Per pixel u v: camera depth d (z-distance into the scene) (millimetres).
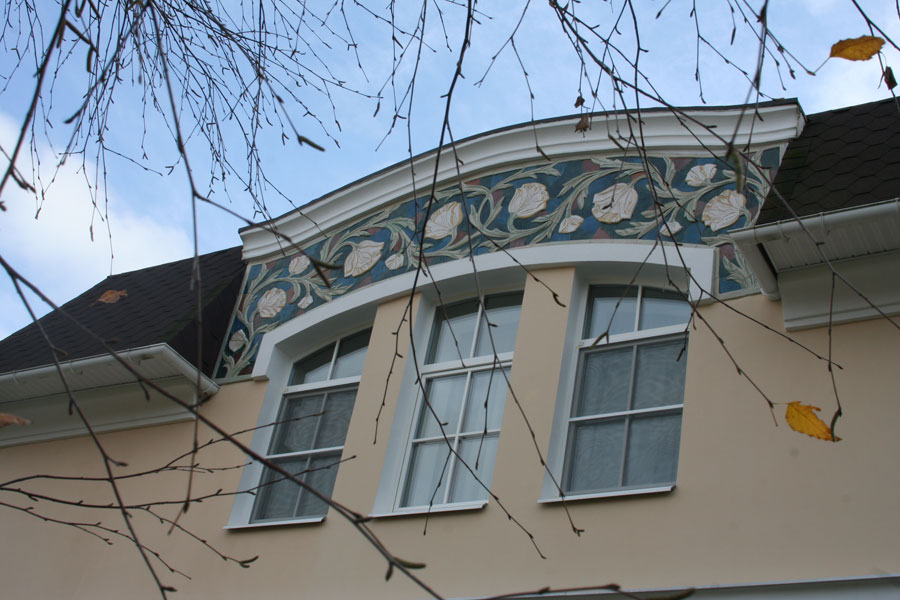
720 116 7645
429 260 8227
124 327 9289
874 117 7176
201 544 7520
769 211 6250
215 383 8672
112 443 8680
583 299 7375
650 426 6457
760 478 5645
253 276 9562
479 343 7703
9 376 8805
